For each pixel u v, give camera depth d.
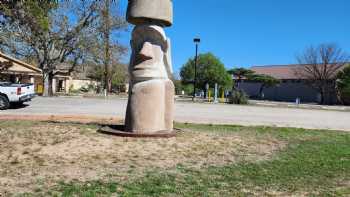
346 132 15.83
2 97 21.97
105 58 43.31
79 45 41.09
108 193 6.03
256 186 6.83
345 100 62.00
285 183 7.09
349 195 6.45
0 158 8.16
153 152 9.22
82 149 9.10
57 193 5.92
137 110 10.98
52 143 9.59
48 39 40.25
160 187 6.48
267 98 77.56
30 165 7.66
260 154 9.84
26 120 15.16
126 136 10.69
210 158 9.04
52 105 25.94
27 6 14.84
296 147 11.23
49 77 42.84
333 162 9.15
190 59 72.44
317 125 19.11
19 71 37.75
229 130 14.41
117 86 71.12
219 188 6.61
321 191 6.65
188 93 70.88
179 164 8.26
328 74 66.62
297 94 73.19
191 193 6.24
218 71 68.69
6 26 17.64
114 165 7.92
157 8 11.10
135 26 11.35
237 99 40.31
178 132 11.78
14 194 5.82
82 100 33.84
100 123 14.49
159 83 11.11
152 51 11.05
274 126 17.03
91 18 40.88
